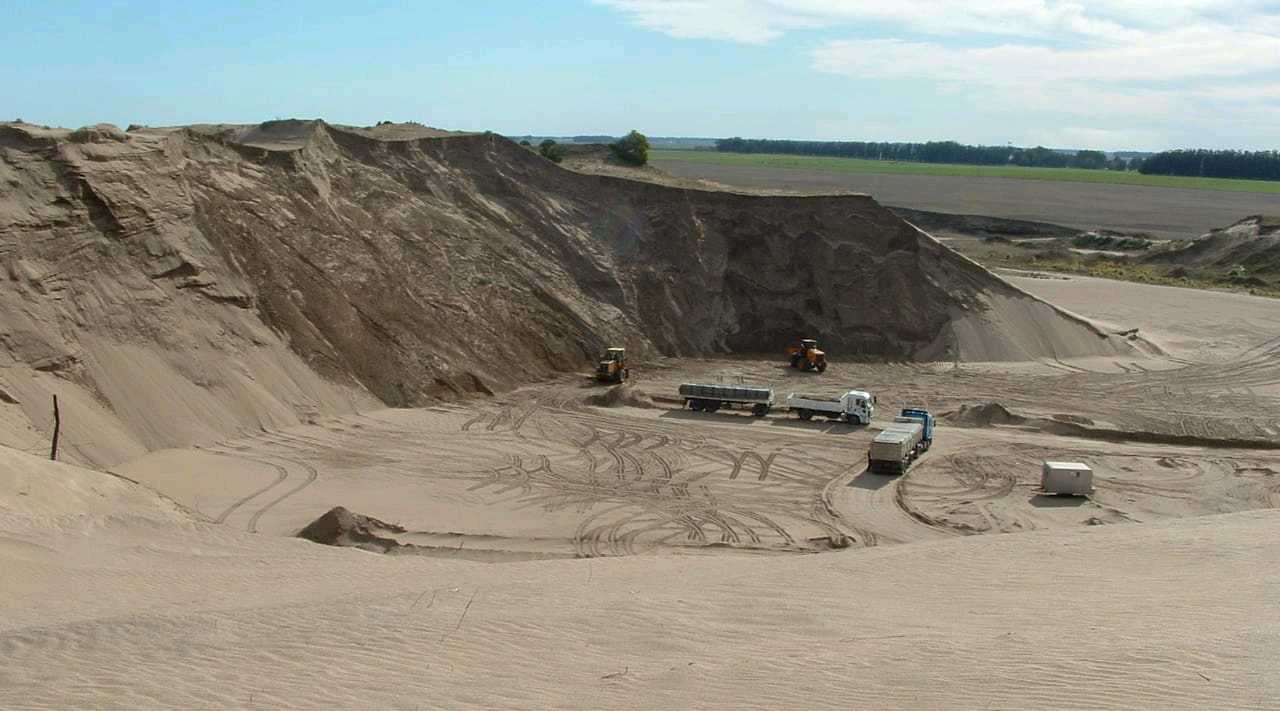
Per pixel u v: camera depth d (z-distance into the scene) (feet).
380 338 144.05
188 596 59.47
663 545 90.68
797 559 71.77
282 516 93.15
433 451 118.93
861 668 37.19
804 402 141.69
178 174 137.18
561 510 100.68
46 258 113.91
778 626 46.42
